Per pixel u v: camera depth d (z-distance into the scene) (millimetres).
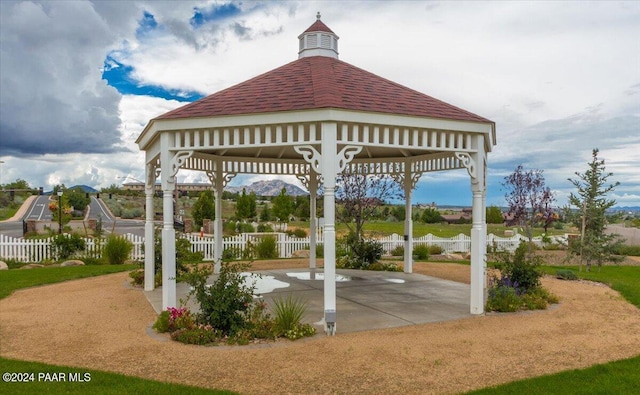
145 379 4840
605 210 14773
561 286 11070
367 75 9125
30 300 9148
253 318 6719
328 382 4820
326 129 6691
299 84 7922
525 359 5590
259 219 44938
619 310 8367
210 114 7223
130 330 6812
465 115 8016
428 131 7699
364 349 5891
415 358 5574
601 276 13016
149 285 10086
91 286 10766
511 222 20391
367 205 17156
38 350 5898
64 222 35281
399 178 13680
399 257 18422
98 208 67875
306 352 5758
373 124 7039
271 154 12875
